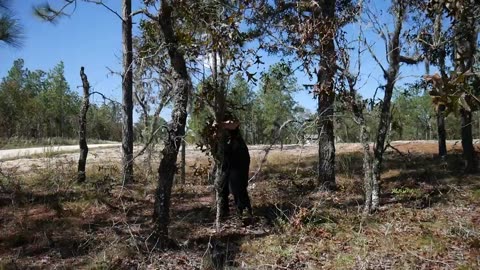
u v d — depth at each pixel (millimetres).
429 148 19047
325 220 7605
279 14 8781
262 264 5801
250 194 10172
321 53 8008
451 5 4352
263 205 8977
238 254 6234
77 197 9547
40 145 33219
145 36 8992
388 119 8164
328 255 6102
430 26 7801
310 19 8305
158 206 6367
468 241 6379
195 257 6078
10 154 20781
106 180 10977
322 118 8828
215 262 5922
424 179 11422
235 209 8484
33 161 16359
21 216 8047
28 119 46000
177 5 6684
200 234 7105
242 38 7125
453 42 6637
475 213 7977
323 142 10508
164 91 8391
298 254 6145
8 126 45062
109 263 5809
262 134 37438
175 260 5945
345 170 12961
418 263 5621
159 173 6430
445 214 7918
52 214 8258
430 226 7164
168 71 8227
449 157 15203
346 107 8148
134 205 9078
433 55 8109
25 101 46250
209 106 7211
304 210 7387
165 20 6508
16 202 8953
